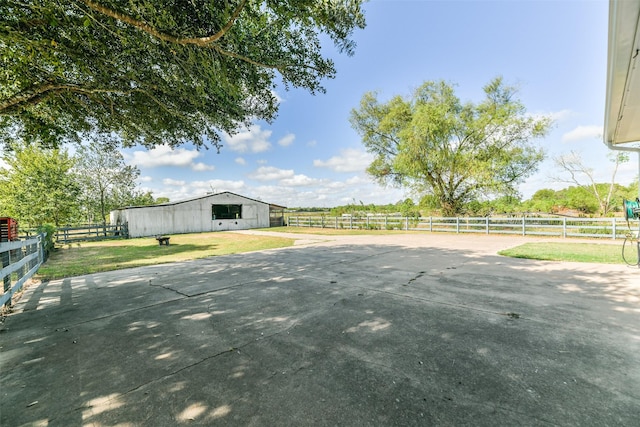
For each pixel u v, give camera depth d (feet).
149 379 7.76
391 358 8.51
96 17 11.32
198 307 14.12
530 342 9.32
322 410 6.23
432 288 16.39
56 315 13.35
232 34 12.31
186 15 11.18
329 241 45.06
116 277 21.76
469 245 35.63
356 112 74.64
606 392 6.60
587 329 10.23
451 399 6.49
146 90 16.81
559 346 8.98
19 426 5.99
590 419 5.71
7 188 69.31
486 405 6.24
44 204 68.90
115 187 95.50
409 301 14.10
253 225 88.53
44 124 17.43
